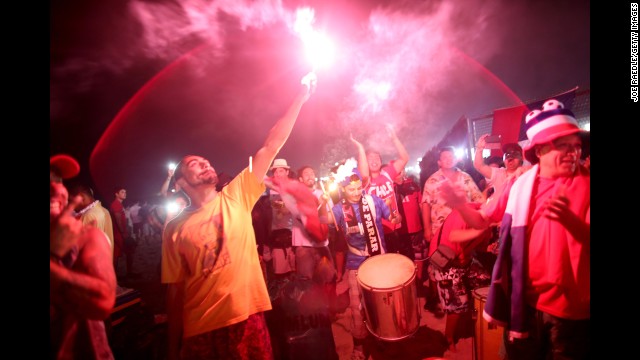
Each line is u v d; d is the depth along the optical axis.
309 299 2.98
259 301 2.27
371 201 3.48
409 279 2.76
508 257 2.00
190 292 2.19
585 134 2.01
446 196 2.29
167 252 2.26
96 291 1.66
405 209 4.86
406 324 2.77
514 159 3.65
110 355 1.81
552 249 1.80
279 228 5.15
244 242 2.29
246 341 2.16
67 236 1.68
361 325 3.21
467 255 3.19
